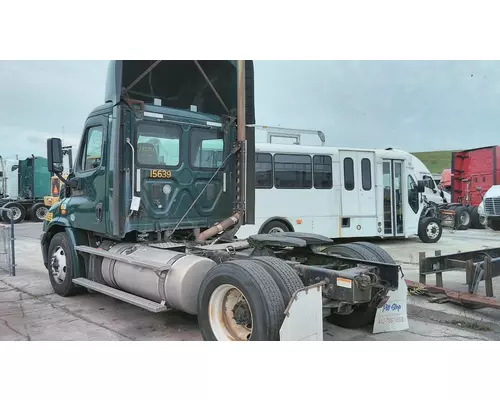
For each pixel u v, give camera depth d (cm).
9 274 869
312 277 450
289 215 1170
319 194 1212
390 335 494
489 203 1588
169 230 596
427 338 483
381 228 1301
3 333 507
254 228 1119
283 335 377
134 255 557
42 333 508
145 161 574
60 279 682
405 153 1369
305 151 1198
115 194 554
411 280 733
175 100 674
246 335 427
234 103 682
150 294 521
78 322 551
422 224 1406
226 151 661
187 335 503
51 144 635
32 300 661
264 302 387
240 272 409
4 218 2298
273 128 1233
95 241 663
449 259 651
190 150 618
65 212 678
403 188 1355
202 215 629
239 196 660
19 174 2448
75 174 666
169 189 595
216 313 441
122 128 558
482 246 1298
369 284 424
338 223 1238
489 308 605
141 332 513
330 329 512
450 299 613
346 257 536
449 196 2638
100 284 598
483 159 2066
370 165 1293
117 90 556
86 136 645
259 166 1145
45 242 738
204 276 490
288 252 584
